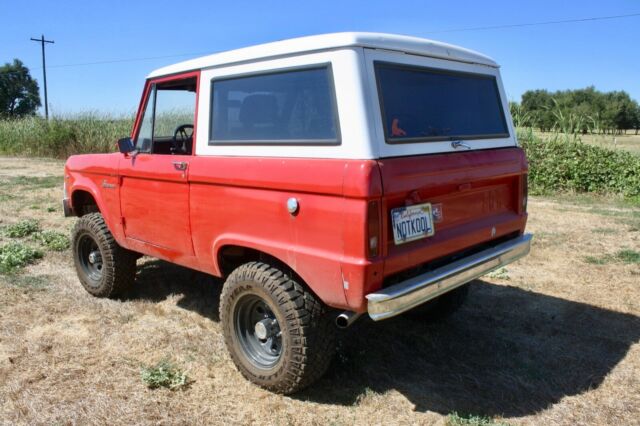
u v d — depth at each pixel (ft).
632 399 11.94
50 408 11.51
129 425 10.97
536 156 42.68
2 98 222.89
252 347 12.63
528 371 13.16
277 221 11.28
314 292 11.25
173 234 14.17
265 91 11.71
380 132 10.26
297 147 10.98
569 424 11.02
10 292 18.25
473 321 16.16
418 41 11.67
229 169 12.14
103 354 13.99
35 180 47.09
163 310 16.88
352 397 12.07
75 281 19.65
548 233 26.94
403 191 10.31
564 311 16.89
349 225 9.96
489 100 13.78
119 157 15.84
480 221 12.85
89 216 17.85
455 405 11.75
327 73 10.56
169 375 12.77
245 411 11.51
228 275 13.42
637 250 23.72
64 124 73.77
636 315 16.58
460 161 11.76
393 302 10.04
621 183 39.91
